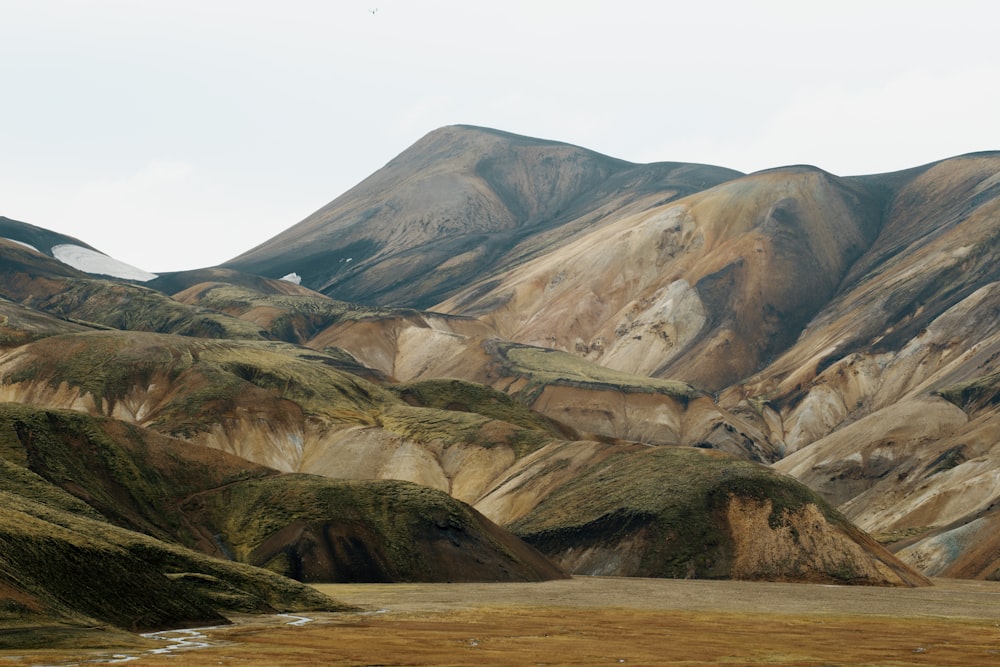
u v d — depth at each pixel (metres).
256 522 126.94
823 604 106.31
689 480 150.50
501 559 129.75
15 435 122.50
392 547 124.38
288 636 72.19
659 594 113.44
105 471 126.50
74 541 76.88
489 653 66.44
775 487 146.12
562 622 86.00
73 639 64.00
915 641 77.81
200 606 81.44
